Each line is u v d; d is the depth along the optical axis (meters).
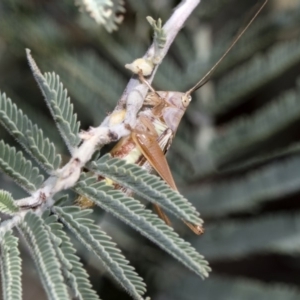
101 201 0.42
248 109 0.81
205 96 0.62
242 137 0.60
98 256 0.42
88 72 0.60
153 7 0.55
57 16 0.61
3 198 0.41
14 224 0.41
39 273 0.41
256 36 0.58
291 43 0.57
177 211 0.42
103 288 0.60
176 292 0.60
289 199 0.85
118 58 0.61
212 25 0.62
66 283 0.42
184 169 0.63
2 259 0.41
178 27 0.44
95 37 0.61
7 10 0.58
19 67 0.74
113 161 0.42
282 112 0.57
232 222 0.61
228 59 0.60
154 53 0.44
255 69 0.59
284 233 0.58
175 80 0.61
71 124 0.42
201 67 0.61
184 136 0.63
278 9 0.63
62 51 0.60
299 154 0.60
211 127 0.63
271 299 0.57
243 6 0.60
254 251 0.58
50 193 0.42
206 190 0.61
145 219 0.42
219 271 0.89
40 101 0.72
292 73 0.81
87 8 0.41
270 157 0.58
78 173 0.42
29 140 0.42
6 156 0.42
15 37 0.59
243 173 0.65
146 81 0.44
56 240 0.41
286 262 0.89
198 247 0.61
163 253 0.62
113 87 0.60
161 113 0.49
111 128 0.44
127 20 0.60
